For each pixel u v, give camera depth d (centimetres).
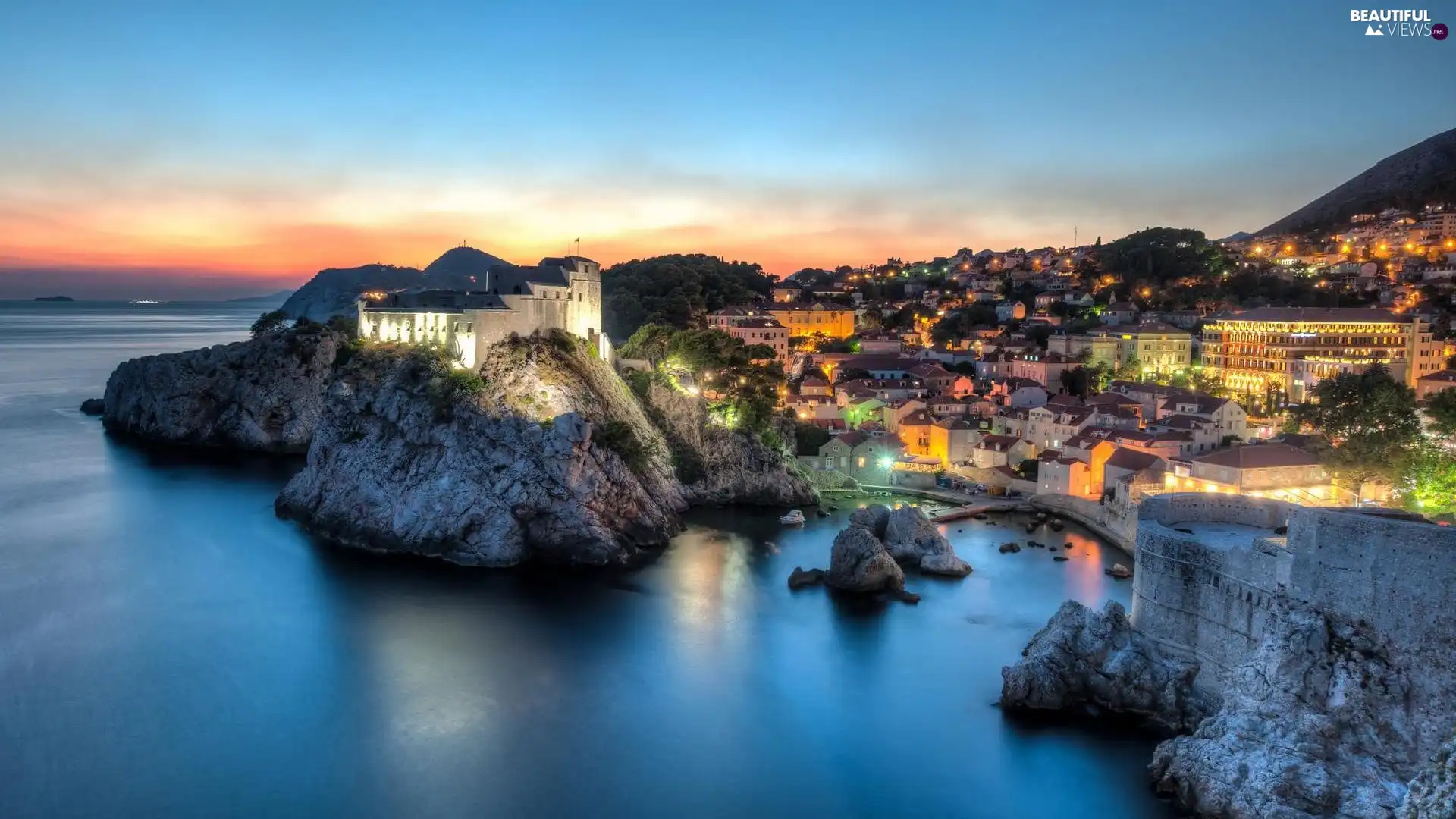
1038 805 6094
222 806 6116
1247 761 5412
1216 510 7462
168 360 19812
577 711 7488
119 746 6838
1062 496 13688
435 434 12056
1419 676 5125
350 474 12438
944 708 7462
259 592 10119
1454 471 9375
